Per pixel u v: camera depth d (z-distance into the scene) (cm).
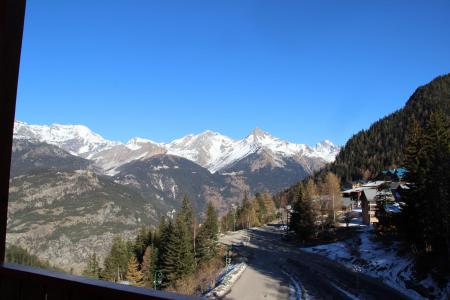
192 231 5922
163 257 4556
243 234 7994
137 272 4750
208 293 3378
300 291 3262
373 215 5734
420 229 3244
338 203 6444
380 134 13688
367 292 3061
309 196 6278
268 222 10356
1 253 320
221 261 5056
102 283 242
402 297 2839
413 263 3275
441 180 2952
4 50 293
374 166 11356
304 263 4559
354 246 4772
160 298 205
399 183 5453
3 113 302
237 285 3575
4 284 302
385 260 3794
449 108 12031
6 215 319
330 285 3381
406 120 13350
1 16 284
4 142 308
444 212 2877
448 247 2803
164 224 6056
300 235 6228
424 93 14000
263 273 4075
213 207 6281
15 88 307
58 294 264
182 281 4122
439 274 2781
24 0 302
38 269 289
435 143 3538
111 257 5372
